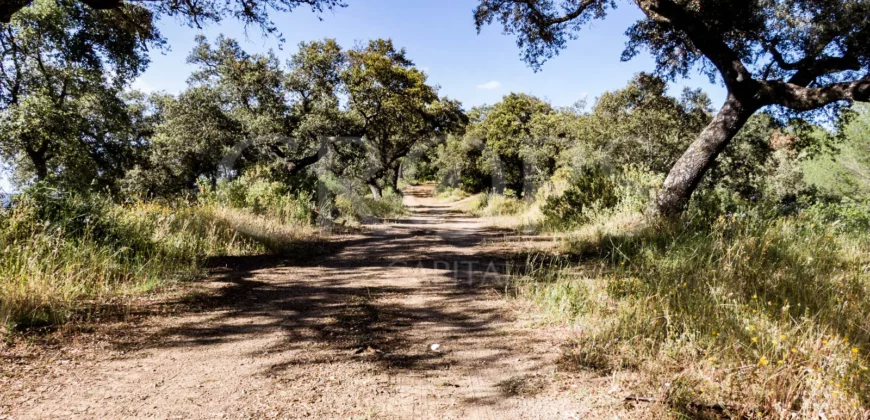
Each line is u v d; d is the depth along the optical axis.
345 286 5.96
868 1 7.27
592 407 2.49
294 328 4.15
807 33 8.32
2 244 4.80
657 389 2.60
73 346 3.44
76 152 16.33
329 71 20.97
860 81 6.80
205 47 19.98
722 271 4.54
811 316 3.47
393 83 22.64
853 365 2.59
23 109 14.45
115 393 2.71
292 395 2.73
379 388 2.85
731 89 8.24
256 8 9.30
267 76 20.16
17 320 3.70
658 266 5.13
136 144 24.00
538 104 29.81
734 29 9.38
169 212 8.62
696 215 7.81
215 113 20.22
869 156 16.36
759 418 2.27
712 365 2.77
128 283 5.29
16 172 17.39
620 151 18.47
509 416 2.44
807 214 7.02
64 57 15.05
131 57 14.86
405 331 4.08
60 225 5.57
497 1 11.77
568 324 3.91
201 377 2.99
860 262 5.07
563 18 11.45
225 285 5.79
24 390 2.68
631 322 3.57
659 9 8.73
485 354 3.45
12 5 5.55
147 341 3.68
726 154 17.09
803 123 11.73
